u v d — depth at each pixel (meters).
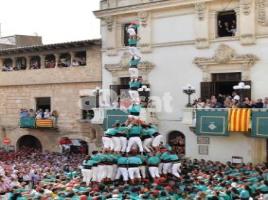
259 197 22.22
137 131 28.47
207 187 24.27
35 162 37.59
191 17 36.69
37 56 47.16
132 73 30.00
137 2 39.25
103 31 41.66
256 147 32.72
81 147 43.81
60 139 45.19
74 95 44.06
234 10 34.88
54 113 45.25
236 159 33.56
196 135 35.53
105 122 39.00
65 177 29.11
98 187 25.42
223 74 35.69
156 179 27.05
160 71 38.34
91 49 42.78
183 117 35.31
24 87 48.03
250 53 34.03
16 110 48.78
